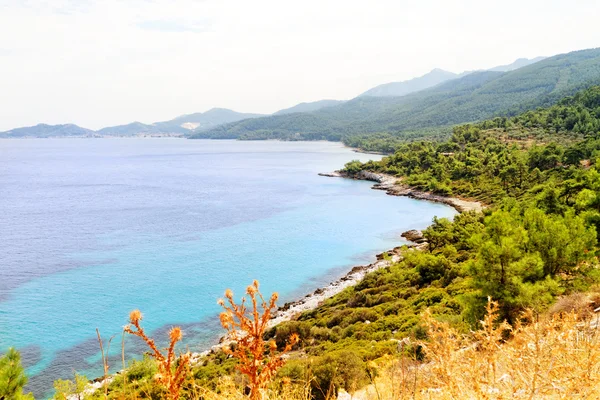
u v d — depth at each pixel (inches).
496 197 4060.0
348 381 446.6
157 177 6958.7
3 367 514.0
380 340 1016.9
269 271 2454.5
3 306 1942.7
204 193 5231.3
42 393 1275.8
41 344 1590.8
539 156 4426.7
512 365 135.3
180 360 104.3
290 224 3590.1
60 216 3927.2
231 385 130.3
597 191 1346.0
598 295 494.3
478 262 806.5
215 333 1657.2
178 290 2135.8
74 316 1836.9
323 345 1154.7
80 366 1430.9
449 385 130.6
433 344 147.3
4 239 3122.5
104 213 4057.6
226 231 3358.8
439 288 1529.3
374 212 4047.7
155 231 3351.4
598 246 1010.7
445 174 5310.0
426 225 3489.2
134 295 2071.9
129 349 1526.8
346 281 2226.9
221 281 2271.2
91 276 2346.2
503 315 742.5
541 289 740.7
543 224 949.2
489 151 5871.1
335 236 3208.7
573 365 128.0
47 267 2497.5
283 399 148.0
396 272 1962.4
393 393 157.6
